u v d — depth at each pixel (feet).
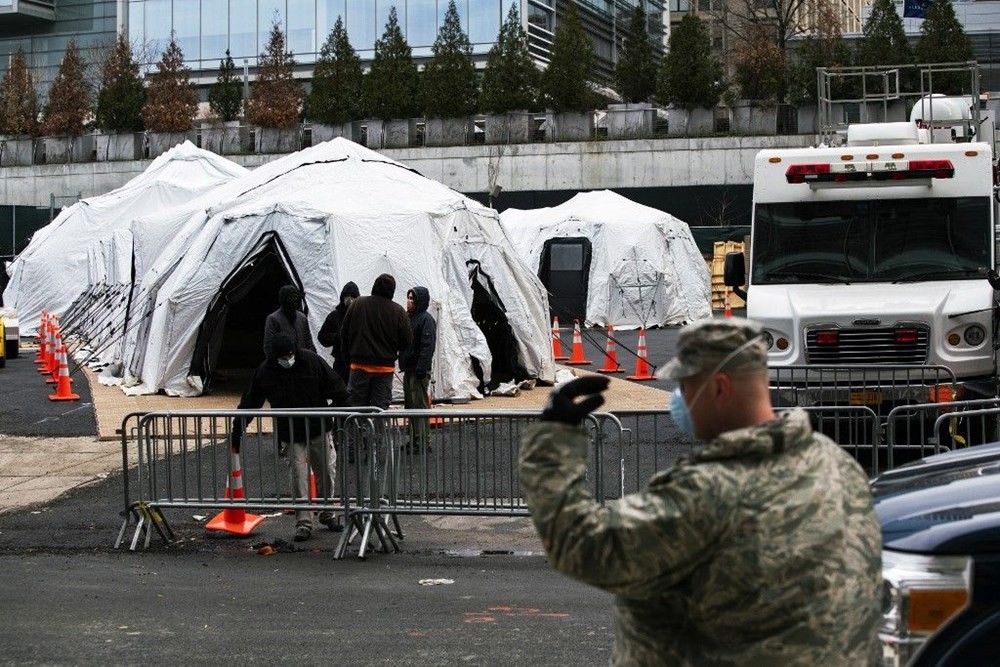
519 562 30.81
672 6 241.35
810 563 9.45
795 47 156.04
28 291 108.37
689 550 9.50
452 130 150.82
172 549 32.68
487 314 65.26
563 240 107.24
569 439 10.03
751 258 46.55
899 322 42.37
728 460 9.72
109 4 199.31
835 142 59.72
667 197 141.49
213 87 168.66
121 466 43.96
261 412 32.19
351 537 32.24
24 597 27.35
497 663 21.80
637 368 69.36
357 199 61.46
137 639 23.80
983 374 42.80
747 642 9.57
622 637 10.37
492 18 176.55
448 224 61.16
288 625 24.73
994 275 43.45
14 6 197.57
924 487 16.16
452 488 32.50
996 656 13.33
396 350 41.91
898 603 13.62
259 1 187.52
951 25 135.95
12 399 63.77
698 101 143.43
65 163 165.07
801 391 42.80
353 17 182.80
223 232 60.70
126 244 87.25
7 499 39.37
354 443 32.04
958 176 45.14
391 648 22.91
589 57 148.46
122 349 71.61
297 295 37.73
